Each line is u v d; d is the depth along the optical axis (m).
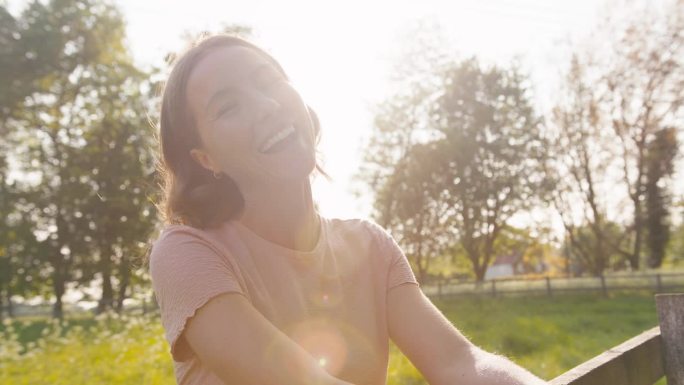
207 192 1.04
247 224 1.06
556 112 27.80
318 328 1.02
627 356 1.59
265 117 1.00
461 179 30.25
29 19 26.42
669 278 19.58
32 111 26.53
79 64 27.41
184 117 1.06
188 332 0.88
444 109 31.06
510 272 58.50
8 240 26.17
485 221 31.14
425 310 1.15
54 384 6.33
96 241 26.64
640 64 25.41
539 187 29.61
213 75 1.02
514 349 8.54
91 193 26.12
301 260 1.03
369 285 1.13
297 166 1.02
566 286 20.89
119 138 27.11
